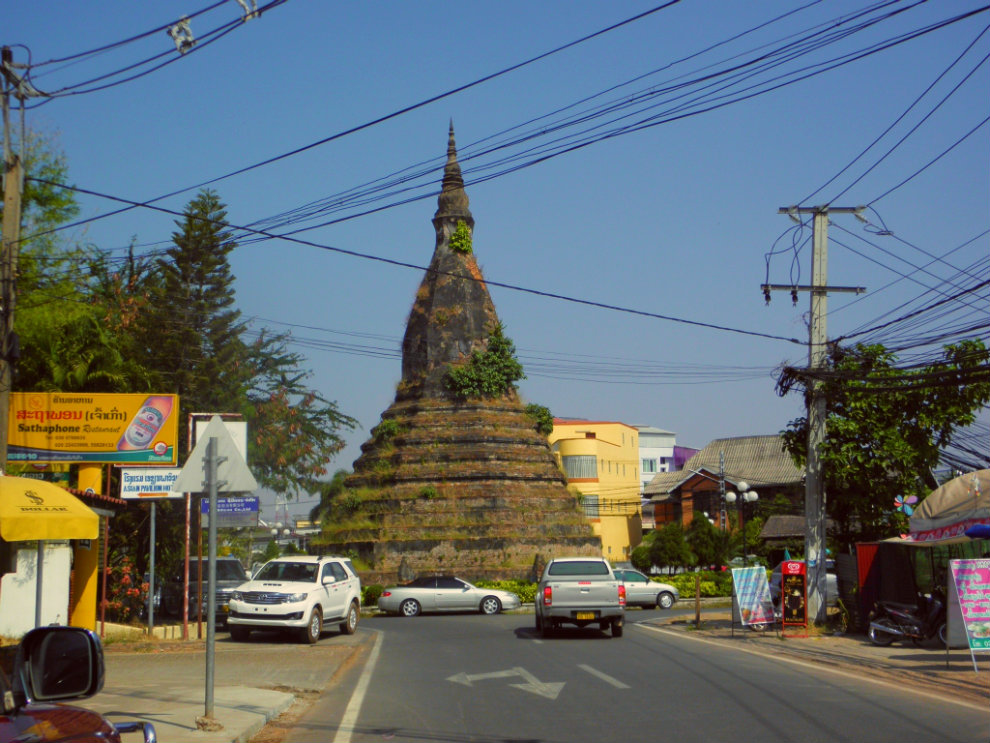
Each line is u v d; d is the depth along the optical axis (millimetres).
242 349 42938
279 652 21125
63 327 28844
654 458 106625
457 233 51938
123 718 11562
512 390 50594
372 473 47719
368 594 41406
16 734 4336
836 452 23438
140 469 23547
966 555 23281
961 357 20297
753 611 22984
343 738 10586
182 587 31750
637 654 18844
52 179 26281
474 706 12656
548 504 47094
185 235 42094
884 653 18656
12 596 20781
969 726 10523
